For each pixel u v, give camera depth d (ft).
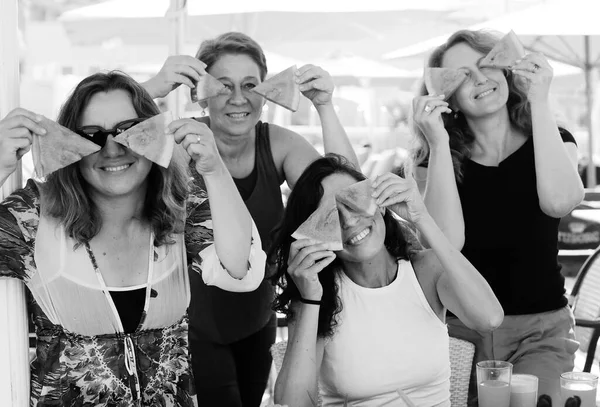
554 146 11.04
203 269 8.24
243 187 11.93
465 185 11.55
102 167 7.41
